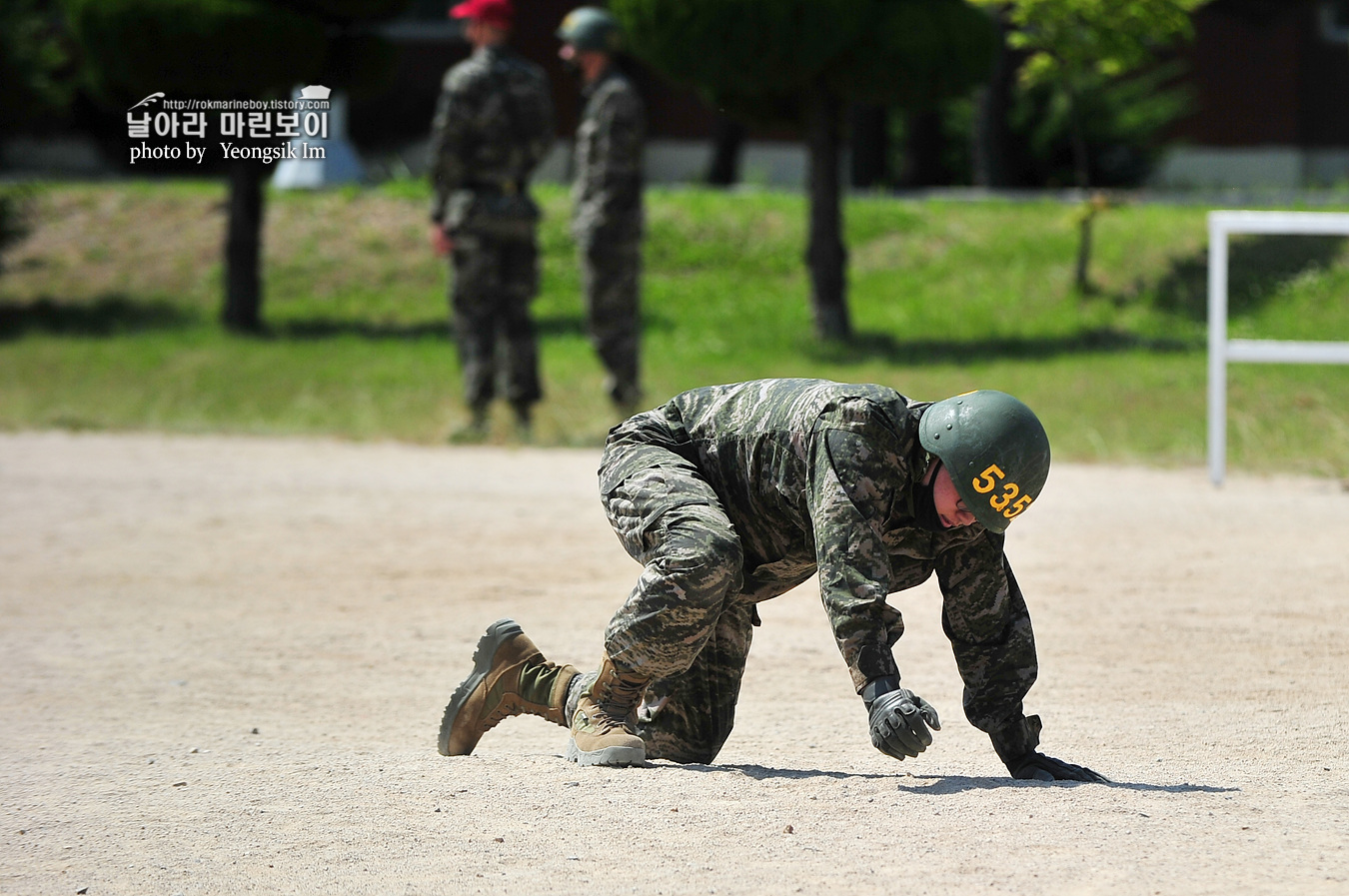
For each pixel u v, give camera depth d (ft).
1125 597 66.74
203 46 136.05
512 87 114.93
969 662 37.29
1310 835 31.89
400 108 252.62
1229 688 50.57
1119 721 46.19
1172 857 30.19
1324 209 182.19
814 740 44.93
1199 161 269.44
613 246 121.19
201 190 211.00
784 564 37.65
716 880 29.19
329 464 111.34
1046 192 228.02
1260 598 66.08
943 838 31.60
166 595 69.46
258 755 42.27
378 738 45.27
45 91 183.21
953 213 186.80
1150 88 243.19
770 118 154.10
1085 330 151.02
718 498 36.96
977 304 162.50
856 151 232.12
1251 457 107.86
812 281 155.33
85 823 34.12
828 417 34.55
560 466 110.73
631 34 142.31
